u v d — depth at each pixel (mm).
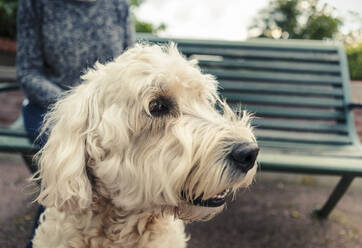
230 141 467
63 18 715
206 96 569
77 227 533
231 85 1078
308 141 963
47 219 578
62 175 478
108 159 499
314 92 1043
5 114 1551
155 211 519
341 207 1075
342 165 759
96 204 529
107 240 541
